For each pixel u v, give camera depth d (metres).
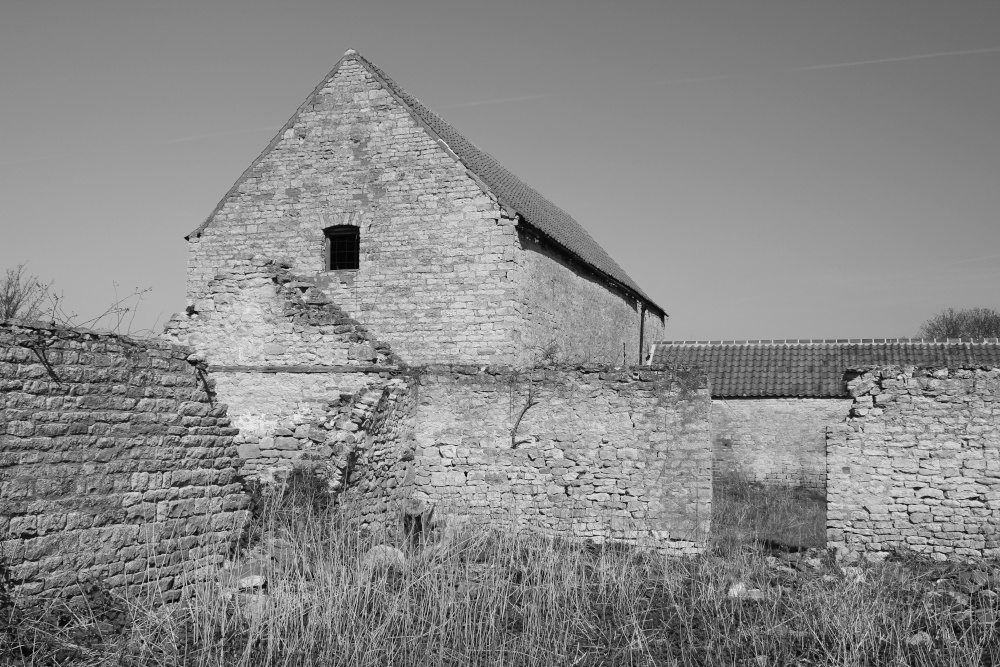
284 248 22.08
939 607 11.10
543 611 10.77
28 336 9.42
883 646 9.79
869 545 14.53
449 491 16.33
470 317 20.64
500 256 20.55
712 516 17.16
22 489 9.25
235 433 12.55
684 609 11.02
